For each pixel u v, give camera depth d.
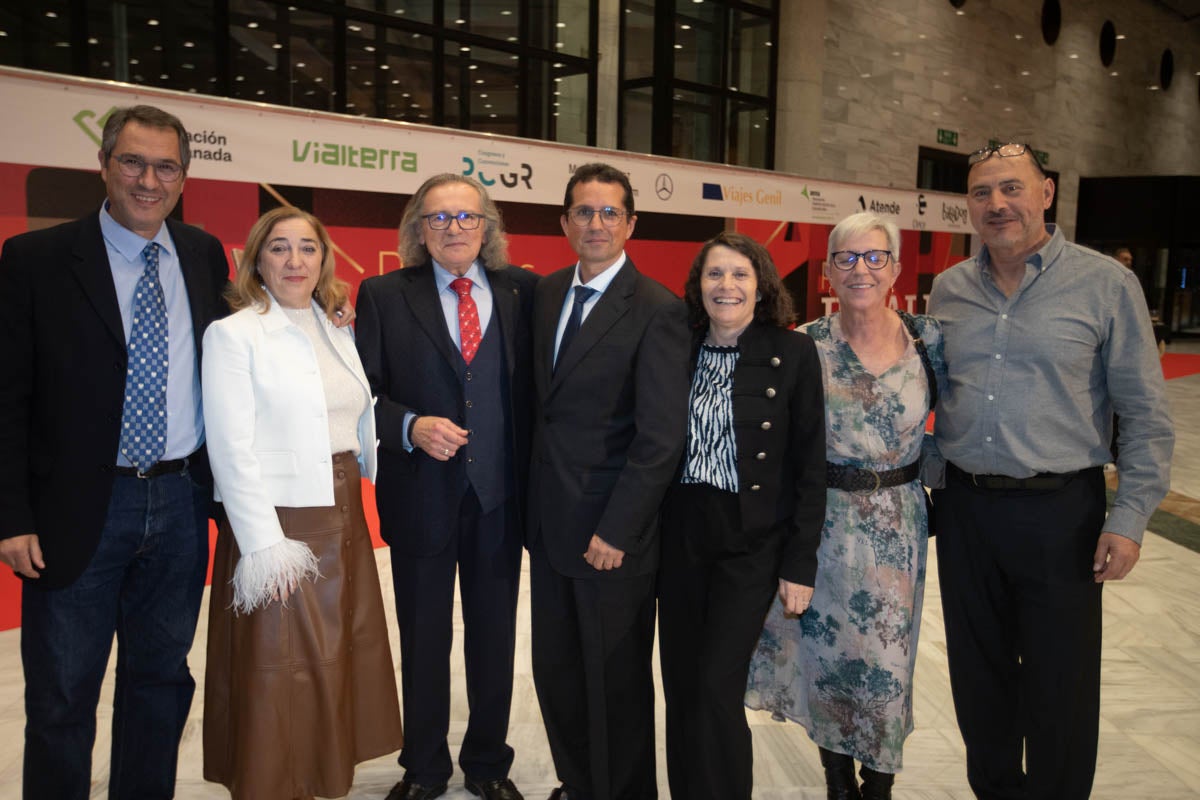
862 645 2.19
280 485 2.04
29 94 3.77
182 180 2.07
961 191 15.02
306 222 2.08
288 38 7.39
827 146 11.98
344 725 2.08
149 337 2.06
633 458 2.05
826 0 11.64
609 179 2.15
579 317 2.20
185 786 2.54
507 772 2.50
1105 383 2.12
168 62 6.73
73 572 1.98
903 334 2.23
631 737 2.23
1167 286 19.00
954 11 14.12
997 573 2.20
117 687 2.25
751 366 2.07
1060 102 17.34
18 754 2.68
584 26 9.55
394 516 2.33
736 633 2.05
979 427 2.12
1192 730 2.94
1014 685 2.28
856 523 2.20
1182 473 6.91
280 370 2.04
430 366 2.30
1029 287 2.10
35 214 4.18
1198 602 4.18
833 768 2.37
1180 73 21.77
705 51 10.69
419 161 5.23
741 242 2.05
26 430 1.99
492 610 2.39
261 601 2.00
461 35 8.52
